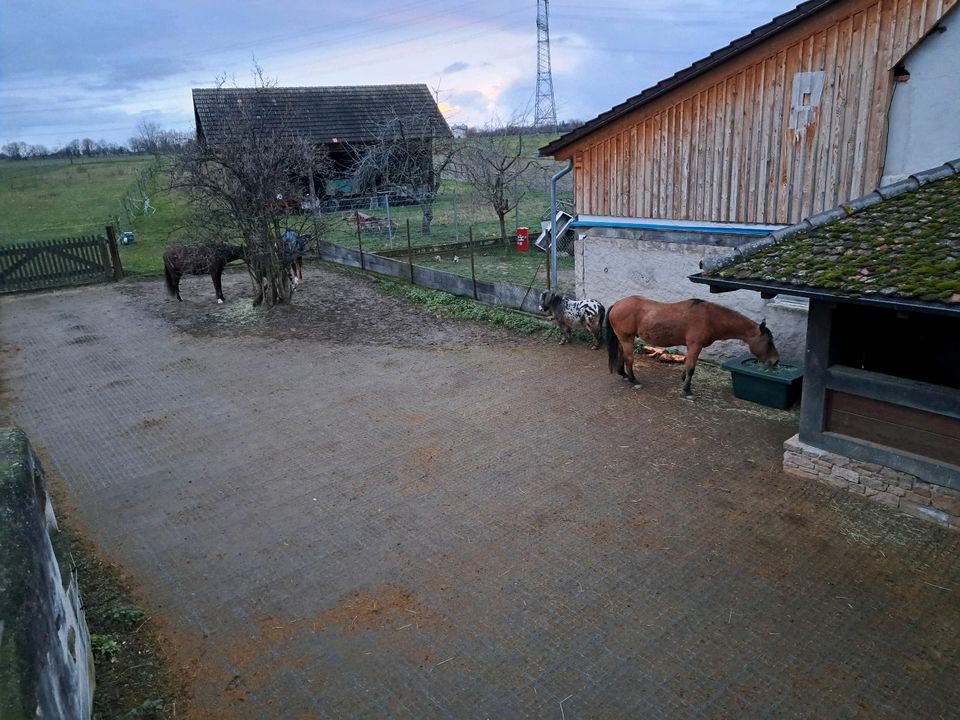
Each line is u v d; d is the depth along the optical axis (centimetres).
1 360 1244
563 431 839
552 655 480
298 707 447
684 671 459
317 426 895
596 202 1178
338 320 1409
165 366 1177
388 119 3023
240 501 715
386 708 442
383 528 649
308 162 1734
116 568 609
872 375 632
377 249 2045
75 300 1691
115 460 827
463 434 846
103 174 4703
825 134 866
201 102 2997
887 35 788
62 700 340
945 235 598
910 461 618
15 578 320
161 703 453
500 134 2806
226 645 507
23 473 401
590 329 1131
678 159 1035
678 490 688
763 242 715
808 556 575
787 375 861
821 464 680
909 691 435
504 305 1368
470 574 573
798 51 868
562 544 608
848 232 669
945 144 782
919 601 516
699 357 1077
